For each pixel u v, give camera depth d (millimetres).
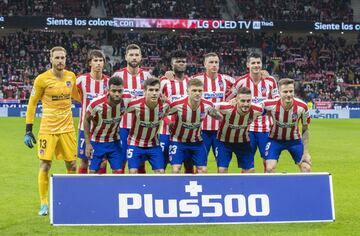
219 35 56656
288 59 56406
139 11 53531
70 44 54031
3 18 49469
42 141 10336
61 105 10414
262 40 56531
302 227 9250
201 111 10828
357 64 56875
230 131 11180
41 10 52750
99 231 8898
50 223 8984
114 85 9898
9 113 45469
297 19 54531
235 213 9227
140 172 11844
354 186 13414
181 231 8930
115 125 10547
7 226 9234
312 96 51469
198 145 11203
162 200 9109
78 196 8969
